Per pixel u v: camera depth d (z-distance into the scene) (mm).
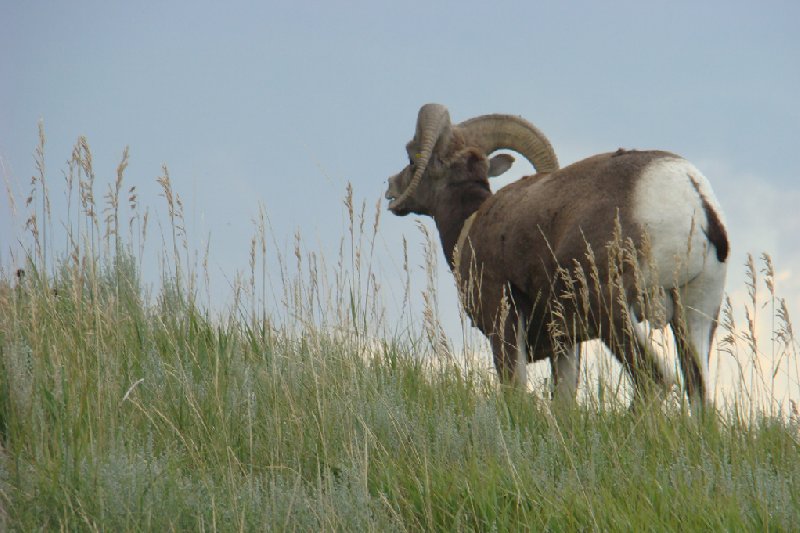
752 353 20172
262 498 16109
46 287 21812
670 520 15906
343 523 15391
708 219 24844
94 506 14922
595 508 15984
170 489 15609
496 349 29531
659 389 22203
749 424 20109
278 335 23594
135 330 22281
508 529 15906
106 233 22266
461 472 17734
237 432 18969
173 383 20156
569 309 27047
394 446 19172
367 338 22969
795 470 17562
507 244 28906
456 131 35812
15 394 17578
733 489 16859
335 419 19422
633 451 18766
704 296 25203
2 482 15188
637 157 26344
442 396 21453
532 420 20969
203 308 23953
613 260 22469
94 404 17656
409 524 16234
